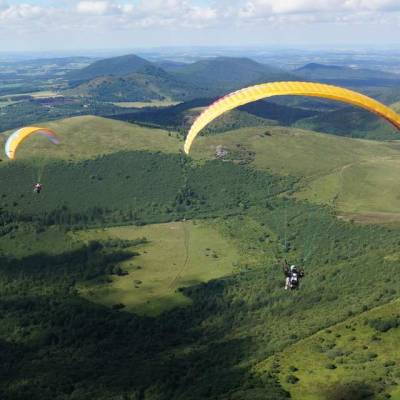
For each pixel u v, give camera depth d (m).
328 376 70.56
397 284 103.25
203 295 142.00
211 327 119.31
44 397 88.19
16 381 96.81
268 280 141.38
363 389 65.06
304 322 97.62
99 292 149.25
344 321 88.88
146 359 104.62
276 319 108.31
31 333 121.69
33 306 135.62
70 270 164.12
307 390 68.06
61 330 122.50
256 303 123.56
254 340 96.31
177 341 113.56
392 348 74.81
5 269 162.38
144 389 86.44
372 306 91.88
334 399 64.69
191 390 78.38
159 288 152.12
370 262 123.81
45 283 154.62
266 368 76.88
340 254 159.00
